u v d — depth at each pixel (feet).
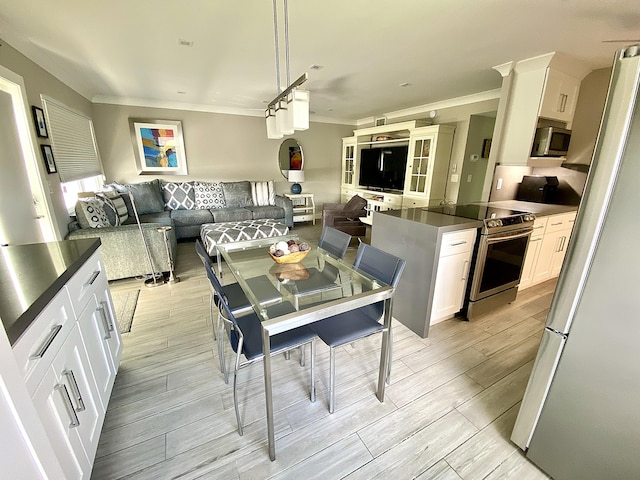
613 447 3.38
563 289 3.54
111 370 5.17
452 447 4.51
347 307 4.43
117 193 13.10
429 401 5.38
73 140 11.60
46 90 9.54
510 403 5.36
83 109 13.29
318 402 5.33
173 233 12.60
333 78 11.03
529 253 9.20
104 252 9.74
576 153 10.59
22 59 8.08
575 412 3.66
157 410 5.14
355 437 4.66
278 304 4.54
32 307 2.84
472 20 6.61
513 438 4.49
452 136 14.84
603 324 3.26
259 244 8.23
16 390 1.90
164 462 4.25
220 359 5.92
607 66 9.56
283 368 6.27
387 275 5.26
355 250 14.34
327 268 6.26
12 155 7.44
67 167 10.80
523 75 9.43
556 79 9.22
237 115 18.12
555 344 3.71
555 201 11.18
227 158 18.51
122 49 8.38
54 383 3.11
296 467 4.20
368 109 17.49
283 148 20.03
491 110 13.17
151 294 9.65
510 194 11.53
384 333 5.06
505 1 5.80
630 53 2.75
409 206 16.35
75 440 3.42
